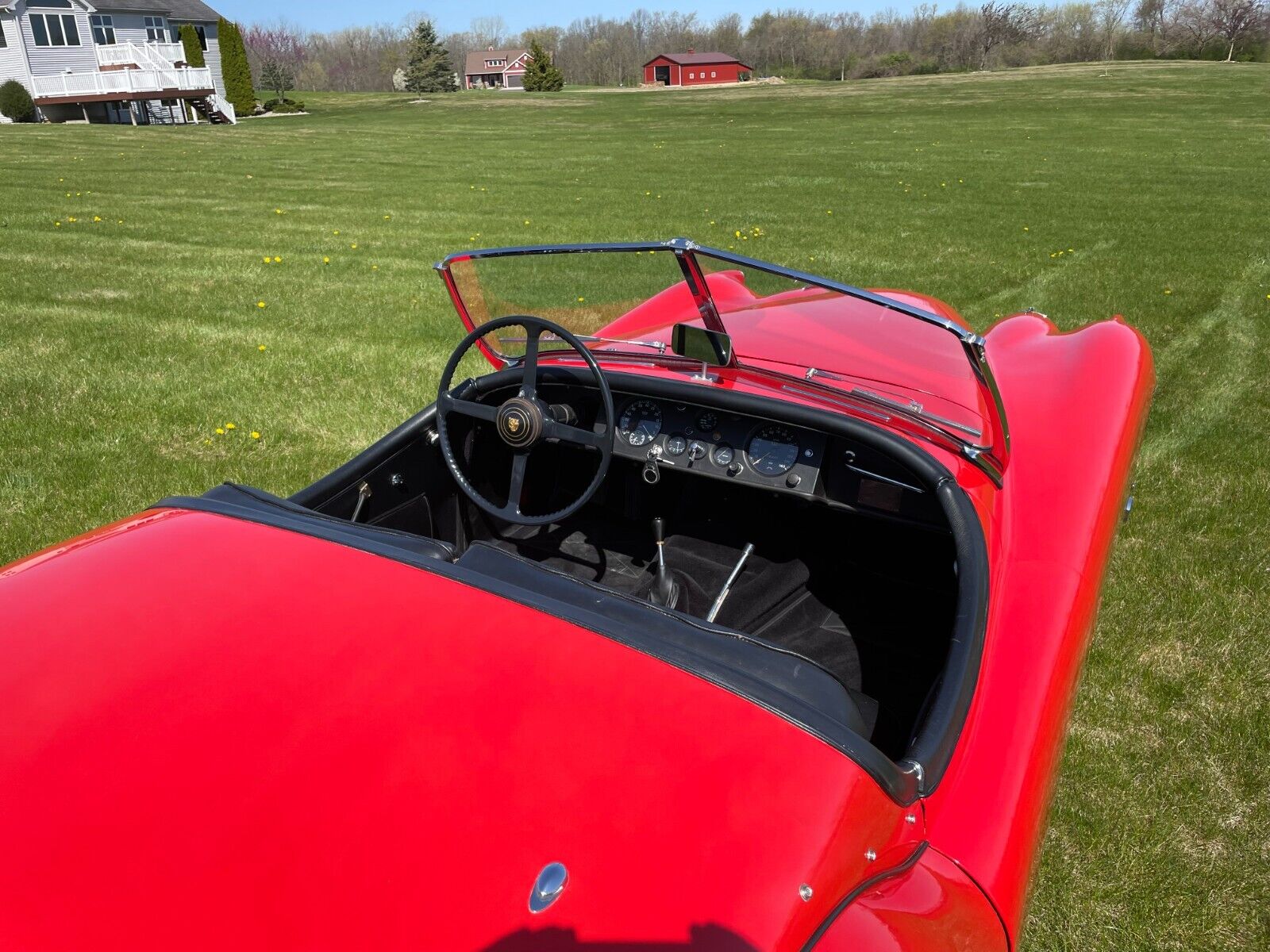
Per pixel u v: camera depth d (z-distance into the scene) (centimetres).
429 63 9888
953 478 233
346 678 154
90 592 177
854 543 304
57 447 464
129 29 4381
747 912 123
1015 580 238
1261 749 286
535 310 296
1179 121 3250
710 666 161
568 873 125
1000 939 159
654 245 259
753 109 4600
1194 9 9888
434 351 631
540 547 317
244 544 193
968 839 176
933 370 256
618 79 14462
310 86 12875
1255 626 343
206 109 4244
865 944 128
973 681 192
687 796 137
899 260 991
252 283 856
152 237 1113
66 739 143
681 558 313
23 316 713
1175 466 469
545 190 1673
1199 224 1240
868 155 2322
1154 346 670
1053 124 3228
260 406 526
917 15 12925
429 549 197
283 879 123
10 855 126
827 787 143
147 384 556
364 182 1758
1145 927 231
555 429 249
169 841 127
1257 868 248
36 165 1928
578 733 145
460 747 142
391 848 127
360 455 269
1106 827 258
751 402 260
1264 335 698
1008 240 1119
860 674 269
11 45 3759
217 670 156
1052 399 313
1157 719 298
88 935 116
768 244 1093
